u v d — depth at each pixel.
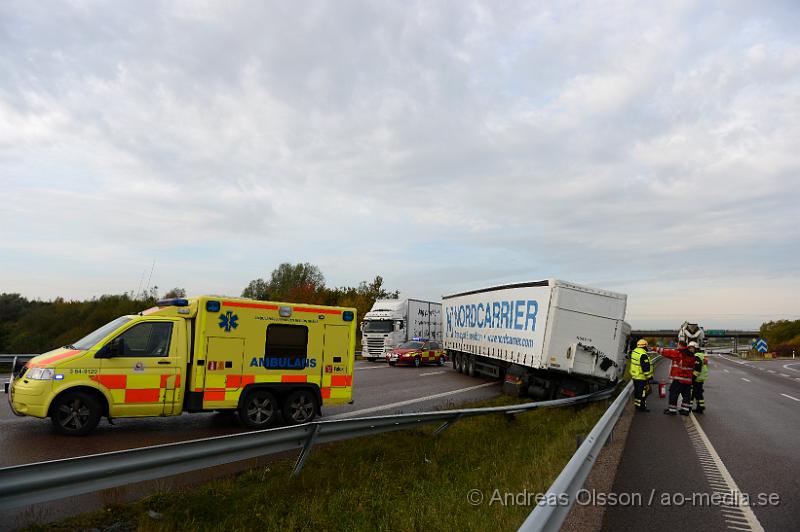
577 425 10.87
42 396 7.77
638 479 6.82
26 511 5.09
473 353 20.91
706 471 7.29
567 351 14.09
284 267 83.62
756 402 16.70
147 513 5.12
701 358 13.55
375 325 29.84
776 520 5.30
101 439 7.93
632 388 14.69
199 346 8.86
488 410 9.27
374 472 6.90
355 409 12.16
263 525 5.13
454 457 8.06
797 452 8.70
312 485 6.25
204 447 5.23
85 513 5.07
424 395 15.29
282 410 9.69
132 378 8.34
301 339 9.88
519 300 15.90
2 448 7.12
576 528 4.96
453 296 24.30
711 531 4.95
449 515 5.35
